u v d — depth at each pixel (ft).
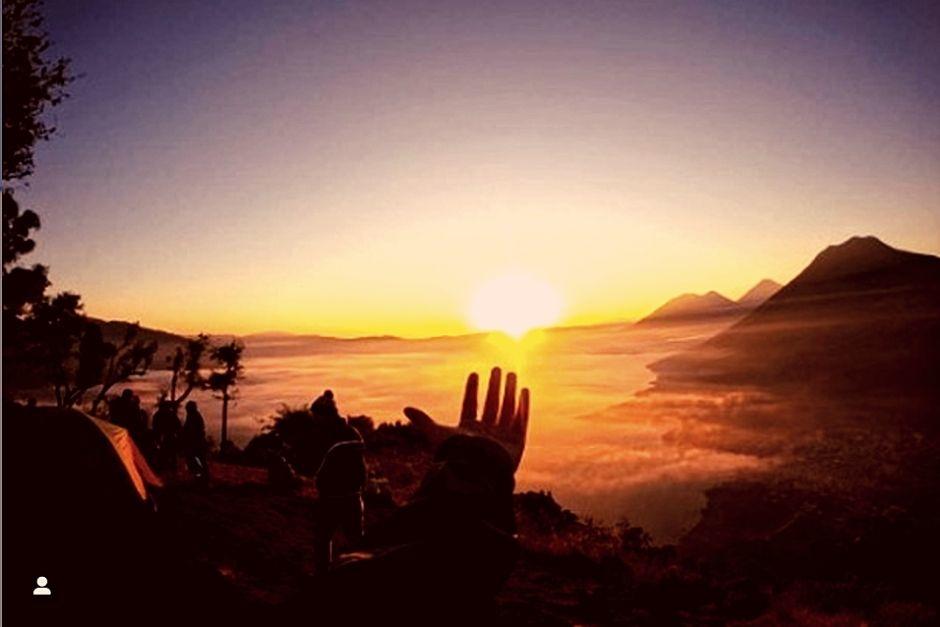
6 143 53.57
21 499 21.95
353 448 26.00
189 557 24.45
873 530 272.10
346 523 25.64
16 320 62.85
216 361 137.39
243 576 25.91
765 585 48.98
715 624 36.24
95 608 18.61
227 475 53.83
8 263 57.47
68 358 68.44
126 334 74.49
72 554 21.18
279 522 38.29
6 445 22.85
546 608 33.37
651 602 38.68
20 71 53.57
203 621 19.48
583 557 45.70
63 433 24.12
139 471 32.30
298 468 55.16
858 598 52.70
